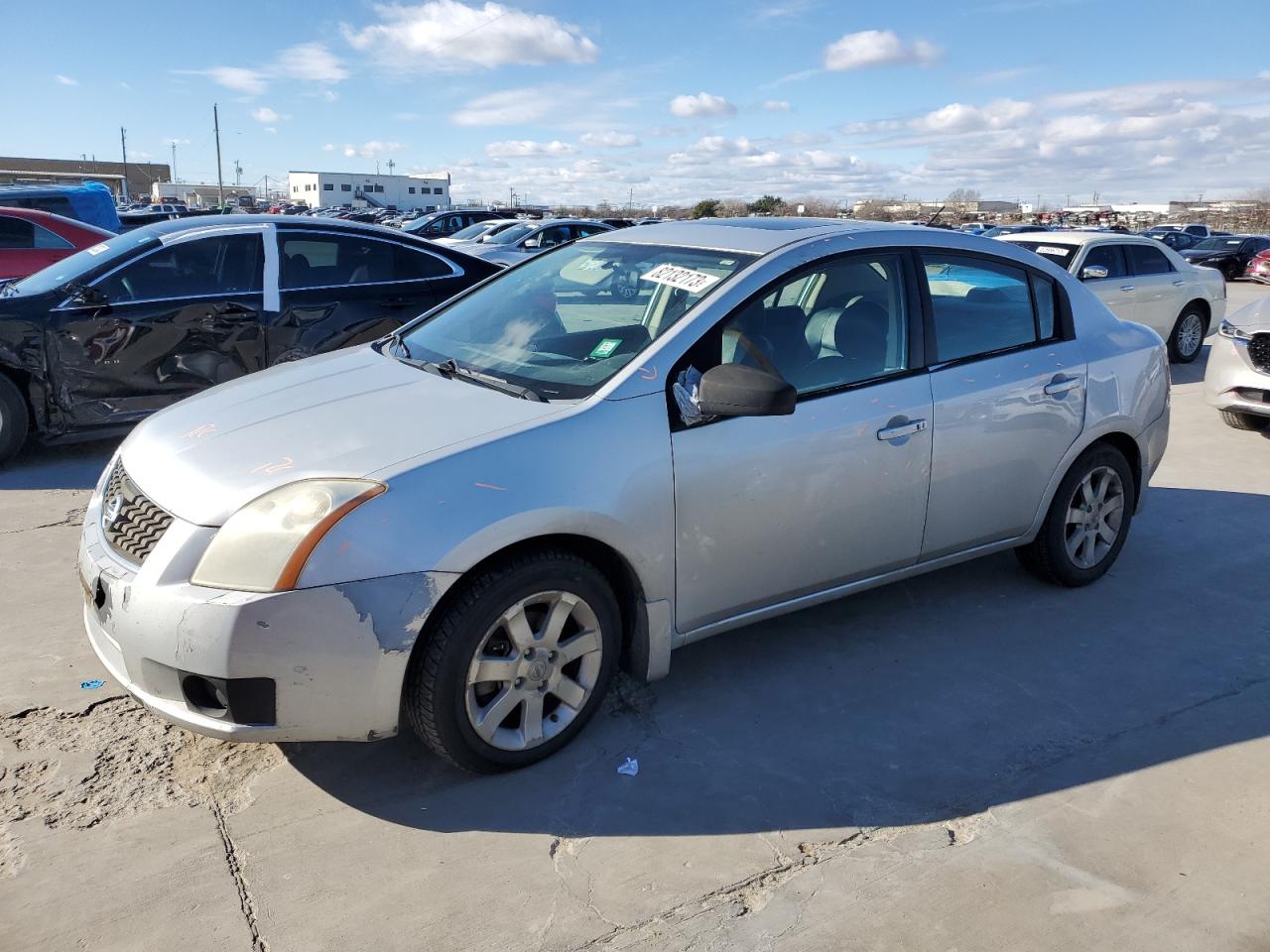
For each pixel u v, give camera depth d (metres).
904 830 2.70
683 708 3.30
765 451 3.15
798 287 3.37
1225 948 2.29
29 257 10.83
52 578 4.27
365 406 3.03
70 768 2.88
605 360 3.13
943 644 3.82
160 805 2.73
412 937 2.27
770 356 3.25
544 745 2.94
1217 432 7.62
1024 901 2.42
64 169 94.88
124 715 3.18
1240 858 2.60
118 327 5.94
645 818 2.72
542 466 2.75
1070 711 3.34
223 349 6.26
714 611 3.22
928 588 4.35
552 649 2.87
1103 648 3.82
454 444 2.73
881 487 3.47
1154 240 11.10
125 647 2.58
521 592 2.74
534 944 2.26
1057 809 2.79
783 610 3.43
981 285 3.88
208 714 2.54
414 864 2.52
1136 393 4.27
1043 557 4.23
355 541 2.50
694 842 2.62
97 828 2.62
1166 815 2.77
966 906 2.40
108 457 6.32
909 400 3.51
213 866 2.49
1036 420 3.89
